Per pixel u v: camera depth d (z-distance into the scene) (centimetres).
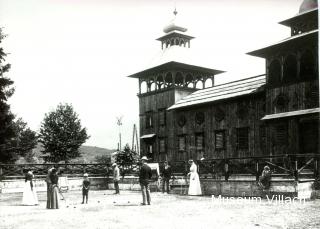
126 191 3391
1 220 1603
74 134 5991
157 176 3197
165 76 4722
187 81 5078
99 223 1460
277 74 3294
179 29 5266
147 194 2077
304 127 3002
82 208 1981
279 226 1345
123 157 3978
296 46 3070
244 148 3619
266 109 3303
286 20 3397
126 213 1733
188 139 4241
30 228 1382
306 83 2992
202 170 2861
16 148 4931
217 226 1357
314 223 1395
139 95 5053
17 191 3403
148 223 1439
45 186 3553
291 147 3031
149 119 4872
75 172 4025
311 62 3112
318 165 2291
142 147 4925
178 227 1345
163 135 4609
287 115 3044
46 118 5994
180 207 1928
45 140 5919
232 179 2628
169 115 4547
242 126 3653
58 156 5934
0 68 4472
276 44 3116
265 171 2294
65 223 1481
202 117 4094
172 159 4425
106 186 3800
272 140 3206
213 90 4259
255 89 3503
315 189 2258
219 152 3862
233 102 3759
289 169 2334
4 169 3572
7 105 4512
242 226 1353
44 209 1994
